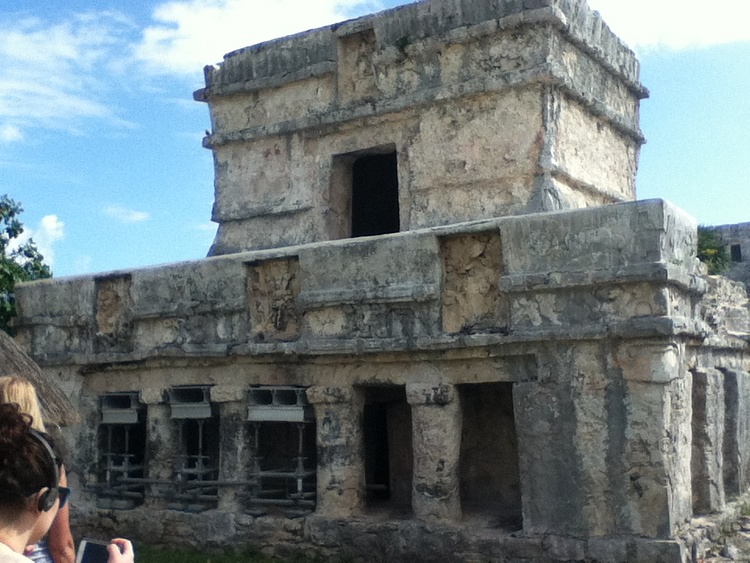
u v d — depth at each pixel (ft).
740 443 40.34
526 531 31.65
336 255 36.86
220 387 39.60
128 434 42.93
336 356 36.88
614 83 46.19
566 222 31.78
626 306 30.50
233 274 39.78
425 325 34.68
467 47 40.93
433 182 41.22
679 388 31.37
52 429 29.09
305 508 37.47
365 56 44.37
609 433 30.50
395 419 40.40
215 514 38.65
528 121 39.24
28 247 59.67
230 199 47.57
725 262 63.41
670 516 29.48
